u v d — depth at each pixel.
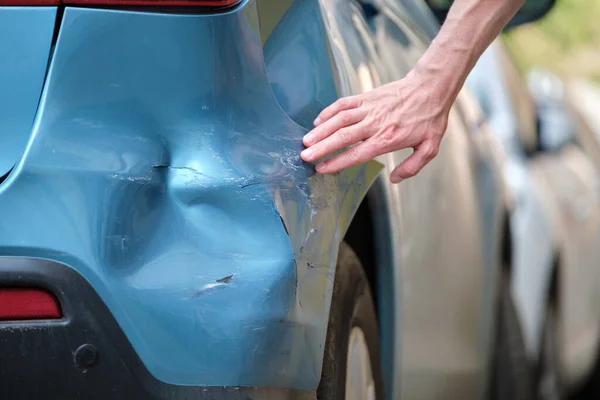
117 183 1.83
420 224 2.89
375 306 2.60
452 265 3.20
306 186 1.97
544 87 5.54
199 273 1.82
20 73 1.85
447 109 2.28
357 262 2.38
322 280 1.96
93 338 1.79
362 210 2.47
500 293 3.95
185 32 1.87
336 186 2.09
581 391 5.38
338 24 2.45
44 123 1.83
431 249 2.99
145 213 1.84
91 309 1.79
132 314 1.79
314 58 2.18
